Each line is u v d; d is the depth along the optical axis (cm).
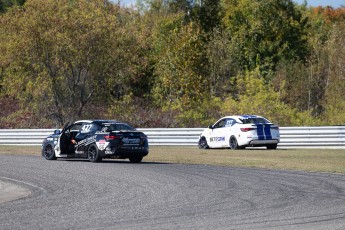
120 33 10825
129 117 11044
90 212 2858
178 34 12938
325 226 2425
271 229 2372
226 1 18400
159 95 12038
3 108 12169
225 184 3941
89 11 10812
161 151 7406
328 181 4081
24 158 6328
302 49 16012
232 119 7738
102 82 11062
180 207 2984
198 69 12606
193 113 11062
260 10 16112
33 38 10412
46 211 2911
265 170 4925
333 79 12725
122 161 5966
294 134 8250
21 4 18912
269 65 15475
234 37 15250
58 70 10925
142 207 2997
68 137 5928
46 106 11131
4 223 2577
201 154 6794
